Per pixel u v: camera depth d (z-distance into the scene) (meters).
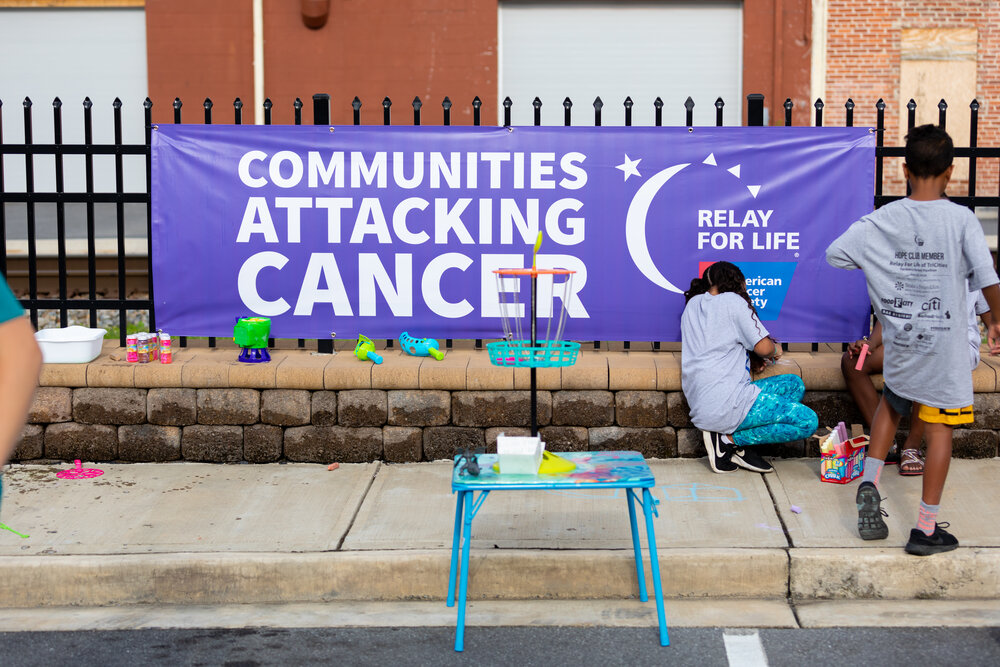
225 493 5.07
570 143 5.63
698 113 12.82
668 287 5.70
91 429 5.58
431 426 5.54
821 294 5.66
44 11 12.67
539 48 12.75
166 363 5.61
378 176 5.69
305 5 12.27
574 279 5.71
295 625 3.99
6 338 2.13
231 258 5.78
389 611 4.12
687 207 5.64
